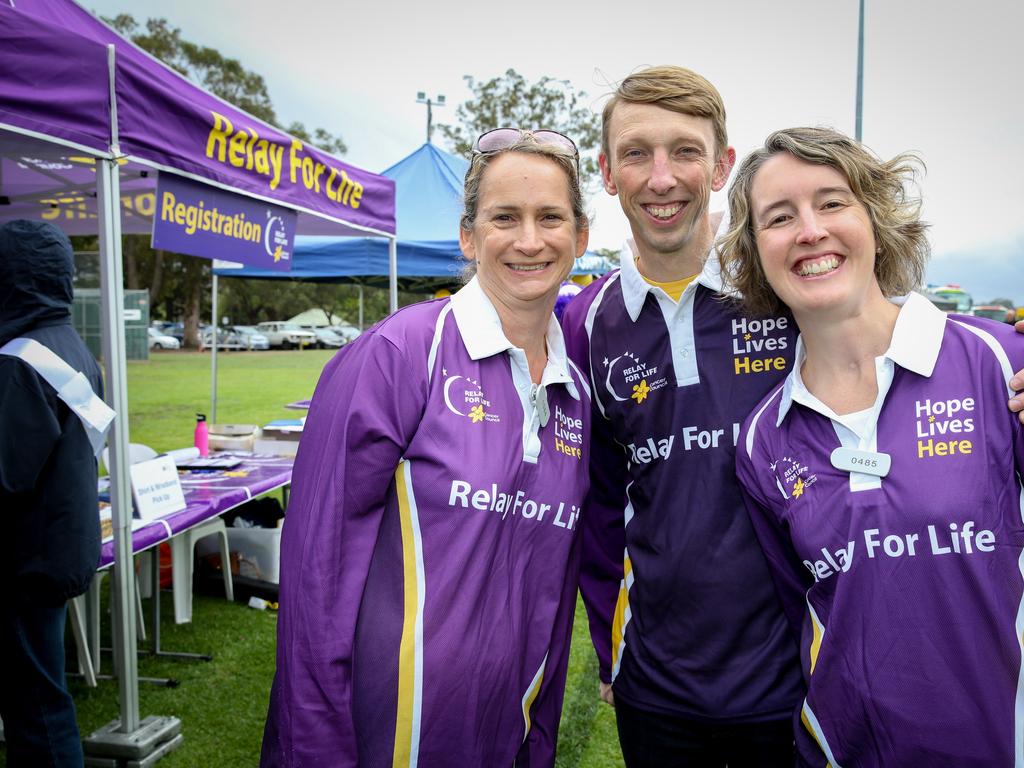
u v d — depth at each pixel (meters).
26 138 2.35
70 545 2.10
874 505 1.24
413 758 1.28
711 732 1.61
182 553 3.94
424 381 1.35
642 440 1.68
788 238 1.31
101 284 2.49
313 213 3.85
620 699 1.75
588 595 1.90
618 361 1.72
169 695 3.18
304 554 1.30
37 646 2.12
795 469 1.38
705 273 1.62
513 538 1.39
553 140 1.42
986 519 1.17
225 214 3.16
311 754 1.25
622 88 1.60
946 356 1.26
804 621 1.46
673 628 1.62
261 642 3.75
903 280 1.40
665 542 1.63
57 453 2.08
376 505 1.33
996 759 1.18
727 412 1.60
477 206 1.44
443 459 1.32
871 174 1.34
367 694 1.29
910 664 1.21
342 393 1.35
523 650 1.42
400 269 6.70
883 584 1.23
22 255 2.13
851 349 1.32
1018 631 1.17
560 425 1.51
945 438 1.22
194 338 34.47
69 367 2.12
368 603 1.32
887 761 1.26
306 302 46.31
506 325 1.45
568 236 1.41
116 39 3.61
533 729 1.52
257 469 4.18
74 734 2.21
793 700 1.56
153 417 11.34
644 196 1.60
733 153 1.72
